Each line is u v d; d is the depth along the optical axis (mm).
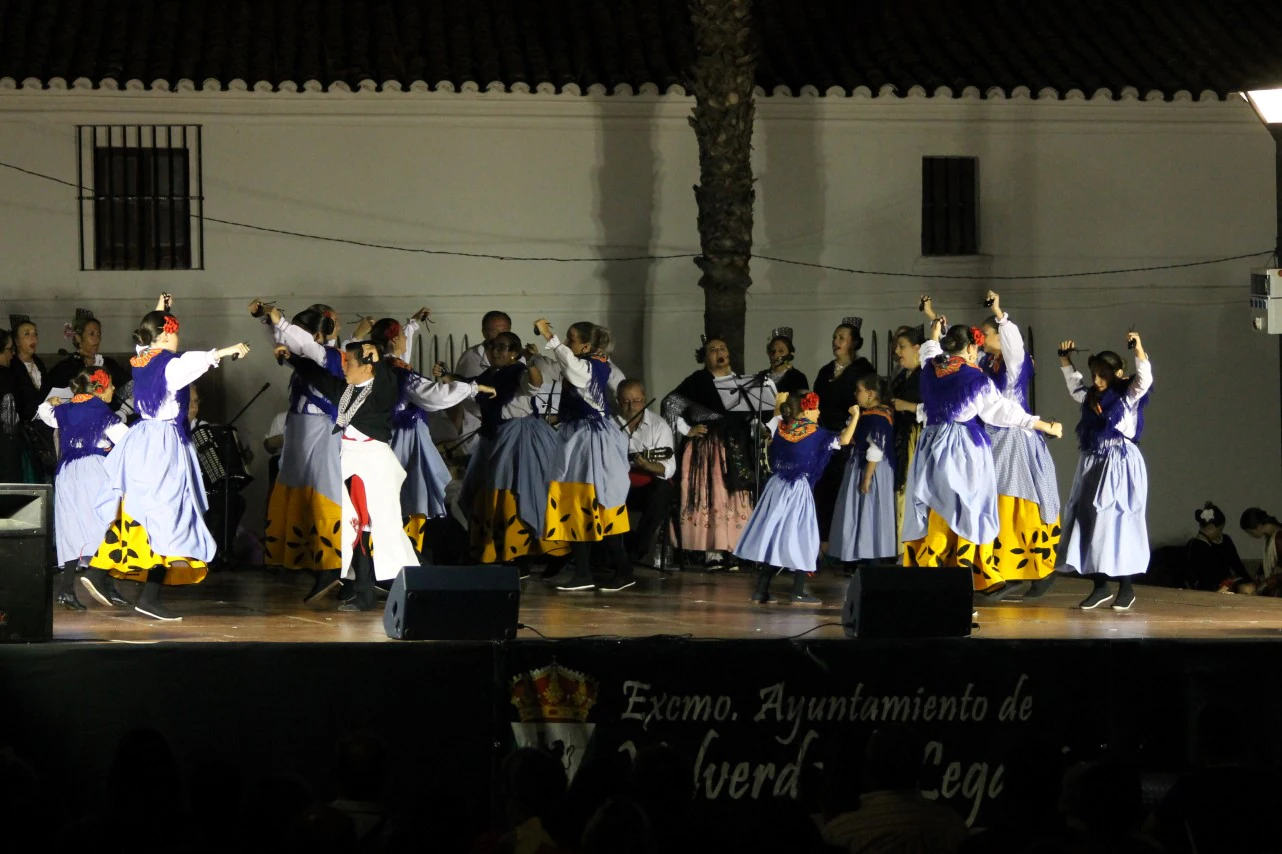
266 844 6699
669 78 18344
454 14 19688
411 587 9578
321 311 12109
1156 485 19141
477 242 18188
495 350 13805
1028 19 20484
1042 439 12555
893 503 13062
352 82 18000
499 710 9531
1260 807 7059
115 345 17656
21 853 6418
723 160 16984
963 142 18812
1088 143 19000
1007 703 9883
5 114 17547
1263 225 19266
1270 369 19281
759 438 15148
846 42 19766
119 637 9914
